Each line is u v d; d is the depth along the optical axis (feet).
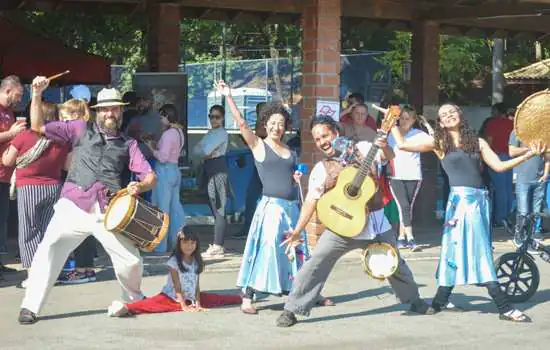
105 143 26.81
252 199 44.04
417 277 35.37
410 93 55.26
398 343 24.99
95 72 51.21
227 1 49.14
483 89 89.76
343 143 26.58
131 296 28.02
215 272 35.68
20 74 49.67
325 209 26.04
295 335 25.71
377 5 52.34
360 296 31.35
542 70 75.66
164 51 50.49
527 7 46.62
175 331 25.91
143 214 26.30
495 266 31.04
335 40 38.81
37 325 26.48
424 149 28.09
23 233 31.22
